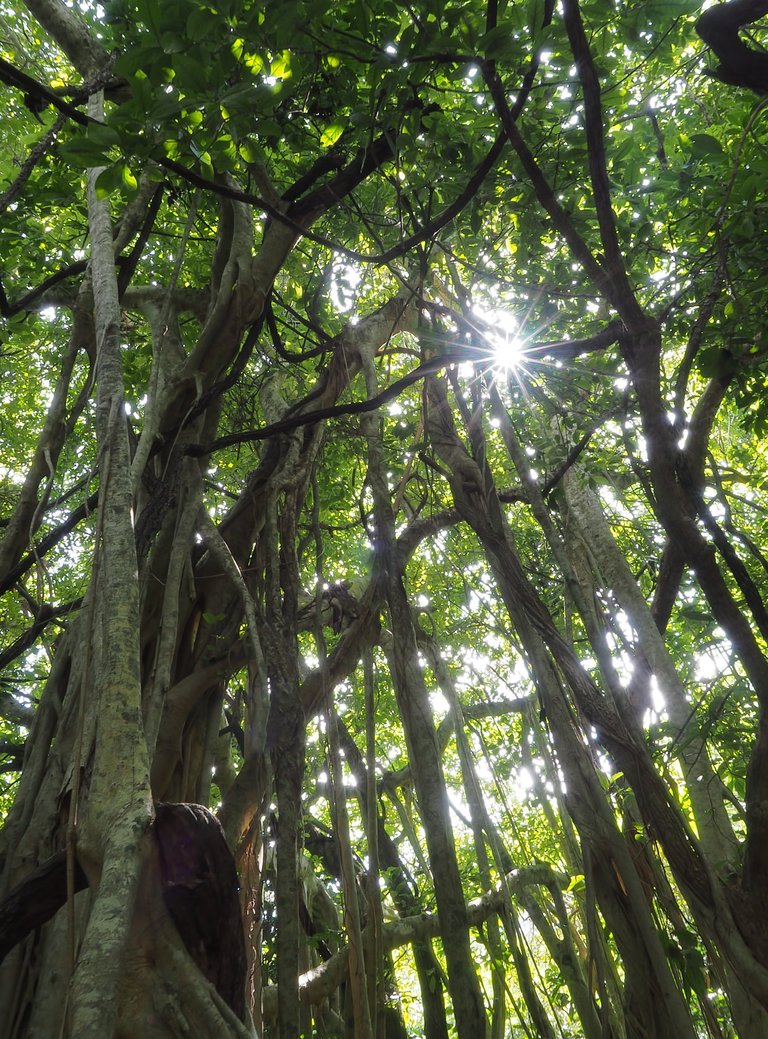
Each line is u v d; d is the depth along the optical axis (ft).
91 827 7.14
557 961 14.58
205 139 11.55
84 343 17.21
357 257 12.91
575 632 22.25
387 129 13.34
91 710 9.91
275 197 16.06
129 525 9.12
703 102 18.98
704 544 10.61
